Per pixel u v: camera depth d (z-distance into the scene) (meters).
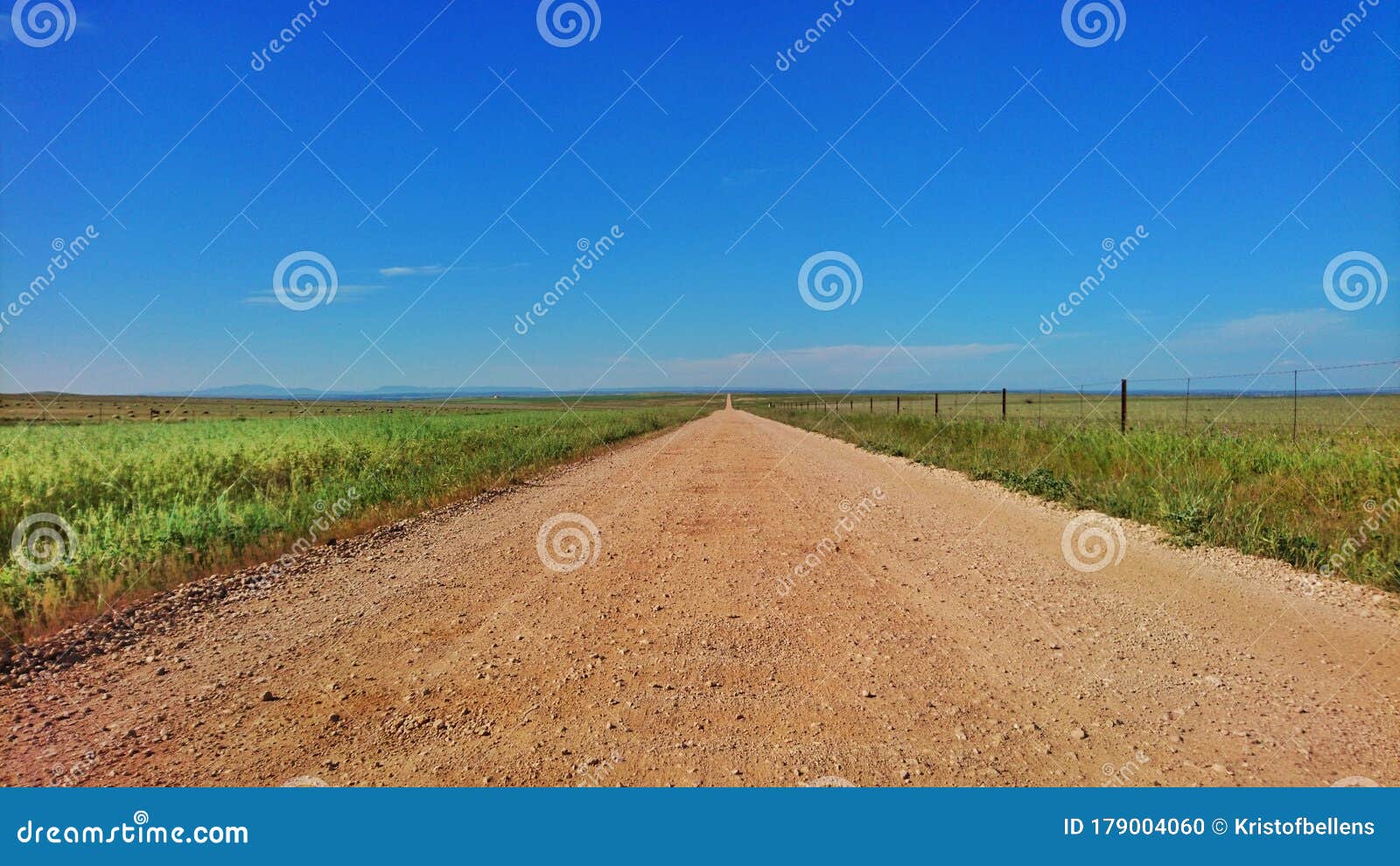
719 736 4.16
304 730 4.32
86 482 11.67
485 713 4.51
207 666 5.36
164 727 4.38
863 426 34.62
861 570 8.01
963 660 5.24
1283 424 20.58
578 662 5.35
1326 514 8.92
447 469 16.12
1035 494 12.84
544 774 3.77
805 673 5.08
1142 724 4.20
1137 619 6.07
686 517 11.74
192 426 23.70
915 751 3.93
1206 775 3.65
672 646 5.67
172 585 7.56
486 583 7.66
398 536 10.22
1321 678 4.79
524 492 14.93
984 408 51.28
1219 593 6.72
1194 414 29.98
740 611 6.56
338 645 5.78
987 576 7.62
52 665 5.39
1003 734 4.11
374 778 3.76
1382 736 4.00
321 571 8.21
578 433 32.06
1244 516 8.91
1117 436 14.84
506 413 61.28
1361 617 5.96
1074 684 4.78
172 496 11.60
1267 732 4.07
